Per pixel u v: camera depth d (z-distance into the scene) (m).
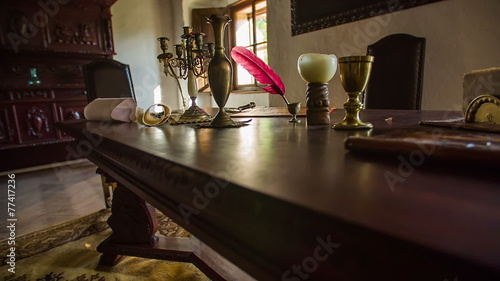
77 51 3.29
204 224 0.31
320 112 0.77
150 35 4.27
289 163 0.35
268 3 3.19
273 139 0.55
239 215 0.26
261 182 0.27
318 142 0.50
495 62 1.69
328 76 0.76
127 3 4.02
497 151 0.27
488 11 1.68
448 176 0.27
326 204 0.21
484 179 0.26
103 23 3.48
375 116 0.96
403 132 0.49
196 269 1.24
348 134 0.59
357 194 0.23
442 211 0.19
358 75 0.63
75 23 3.28
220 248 0.29
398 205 0.21
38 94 3.07
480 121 0.64
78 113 3.33
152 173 0.40
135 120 1.09
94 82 2.51
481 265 0.14
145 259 1.33
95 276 1.21
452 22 1.83
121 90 2.59
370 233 0.17
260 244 0.24
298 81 3.00
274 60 3.24
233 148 0.46
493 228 0.17
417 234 0.16
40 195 2.30
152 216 1.23
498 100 0.60
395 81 1.92
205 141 0.55
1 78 2.91
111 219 1.25
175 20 4.39
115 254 1.24
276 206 0.23
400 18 2.08
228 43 4.06
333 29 2.56
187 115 1.09
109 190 1.90
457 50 1.83
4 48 2.84
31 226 1.75
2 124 2.91
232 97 4.17
